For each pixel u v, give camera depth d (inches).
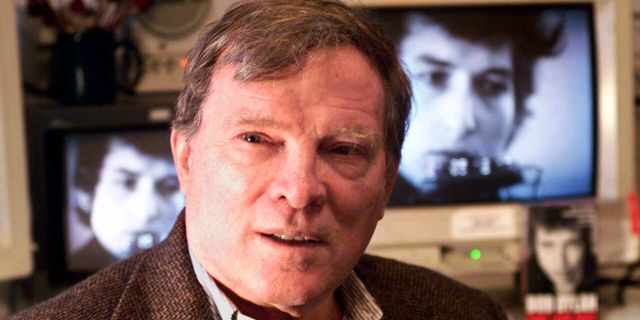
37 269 70.2
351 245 30.2
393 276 38.9
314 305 30.4
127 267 32.1
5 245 57.7
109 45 70.2
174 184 67.0
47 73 75.7
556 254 65.5
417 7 65.6
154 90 73.8
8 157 57.7
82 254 66.7
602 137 68.6
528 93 67.2
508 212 67.6
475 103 66.7
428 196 67.2
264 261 28.7
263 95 28.2
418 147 66.6
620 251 68.0
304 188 27.9
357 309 35.5
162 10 73.5
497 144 67.3
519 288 70.9
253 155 28.6
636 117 75.5
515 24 66.7
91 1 74.3
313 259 29.0
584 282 65.5
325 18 29.3
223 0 74.8
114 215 66.7
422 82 66.1
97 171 66.7
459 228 67.4
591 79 68.1
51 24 71.3
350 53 29.3
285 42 28.1
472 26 66.3
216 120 29.2
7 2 57.7
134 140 66.8
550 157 68.0
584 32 67.7
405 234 67.2
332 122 28.5
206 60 29.7
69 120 67.0
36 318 29.7
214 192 29.2
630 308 68.3
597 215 66.7
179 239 32.2
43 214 69.3
